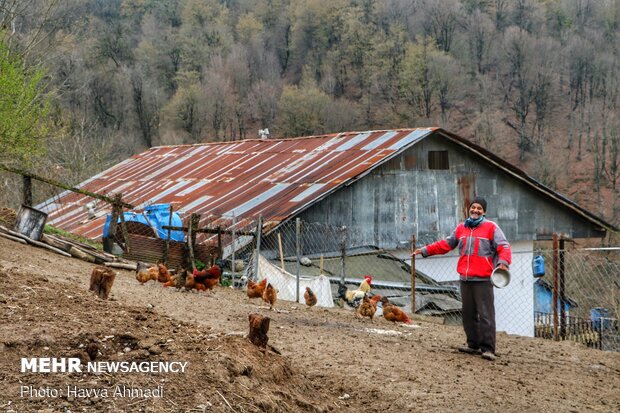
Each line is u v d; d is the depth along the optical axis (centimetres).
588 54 7062
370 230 2392
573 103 6838
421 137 2481
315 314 1273
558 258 1238
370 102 6994
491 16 7850
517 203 2727
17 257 1352
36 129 1836
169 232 1858
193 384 567
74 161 3962
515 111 6781
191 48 7556
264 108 6975
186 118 6750
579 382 878
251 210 2300
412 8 7856
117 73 6494
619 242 3609
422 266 2472
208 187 2755
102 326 651
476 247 981
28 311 669
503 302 2633
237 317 1076
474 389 793
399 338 1066
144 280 1409
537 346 1102
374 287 1984
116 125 5991
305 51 7888
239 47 7706
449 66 6938
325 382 757
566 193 5784
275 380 645
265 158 2911
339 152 2639
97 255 1673
